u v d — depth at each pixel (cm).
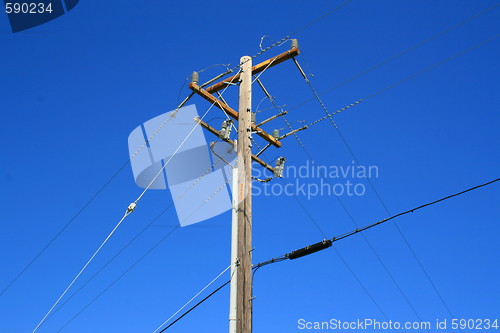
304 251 1221
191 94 1261
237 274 1020
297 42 1242
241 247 1036
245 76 1232
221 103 1290
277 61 1248
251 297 1007
